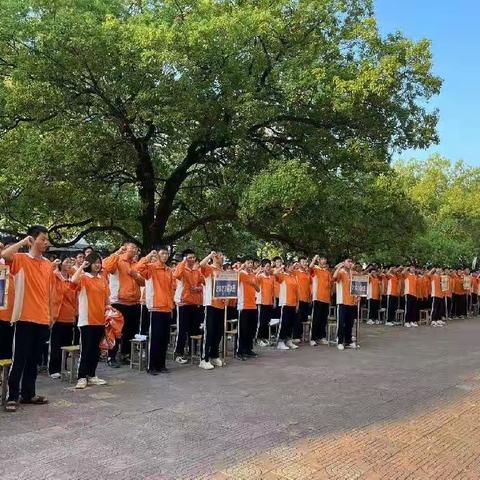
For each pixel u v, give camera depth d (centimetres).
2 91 1460
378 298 1759
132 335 944
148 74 1397
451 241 2700
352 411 648
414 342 1288
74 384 775
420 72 1584
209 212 1786
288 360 1005
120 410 632
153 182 1728
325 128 1675
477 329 1622
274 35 1580
